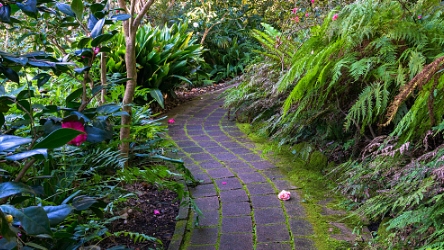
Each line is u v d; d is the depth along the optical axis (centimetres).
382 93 211
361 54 221
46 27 196
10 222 76
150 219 182
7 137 86
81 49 125
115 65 371
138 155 212
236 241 164
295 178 230
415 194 142
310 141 271
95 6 127
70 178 163
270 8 524
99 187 164
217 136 324
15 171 135
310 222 179
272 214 187
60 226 135
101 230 137
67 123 107
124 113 132
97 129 115
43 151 82
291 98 225
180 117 391
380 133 231
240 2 629
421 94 154
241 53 665
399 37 206
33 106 111
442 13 224
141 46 409
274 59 355
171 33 504
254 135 320
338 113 249
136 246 159
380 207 169
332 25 232
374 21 222
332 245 159
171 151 277
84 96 127
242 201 202
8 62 103
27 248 92
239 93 354
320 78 212
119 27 392
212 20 619
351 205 192
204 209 194
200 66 506
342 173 221
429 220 141
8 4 102
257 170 246
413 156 181
